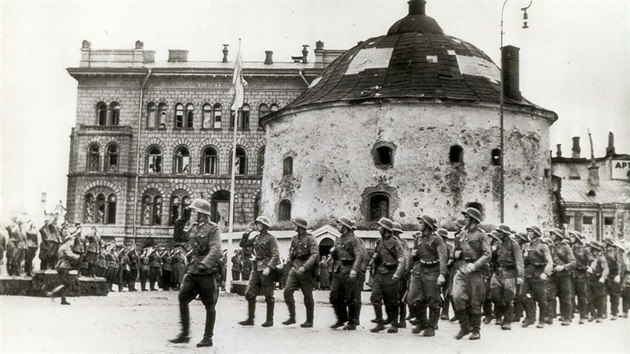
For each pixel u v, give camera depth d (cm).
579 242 1938
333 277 1574
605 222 5538
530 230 1770
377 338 1426
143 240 5566
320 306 2364
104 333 1412
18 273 2514
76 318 1652
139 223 5603
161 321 1641
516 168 3738
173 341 1273
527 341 1459
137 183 5622
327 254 3547
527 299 1753
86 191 5606
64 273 2016
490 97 3725
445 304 1894
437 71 3819
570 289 1845
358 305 1561
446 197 3584
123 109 5700
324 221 3675
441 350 1288
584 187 5669
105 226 5547
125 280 3164
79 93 5741
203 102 5688
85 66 5762
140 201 5625
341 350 1254
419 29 4253
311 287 1605
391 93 3694
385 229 1543
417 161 3616
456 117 3656
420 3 4400
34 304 1959
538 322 1808
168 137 5675
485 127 3688
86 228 5559
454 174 3609
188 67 5644
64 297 2011
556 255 1870
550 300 1841
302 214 3781
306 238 1614
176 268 3188
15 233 2502
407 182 3600
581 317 1909
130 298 2373
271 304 1593
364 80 3866
